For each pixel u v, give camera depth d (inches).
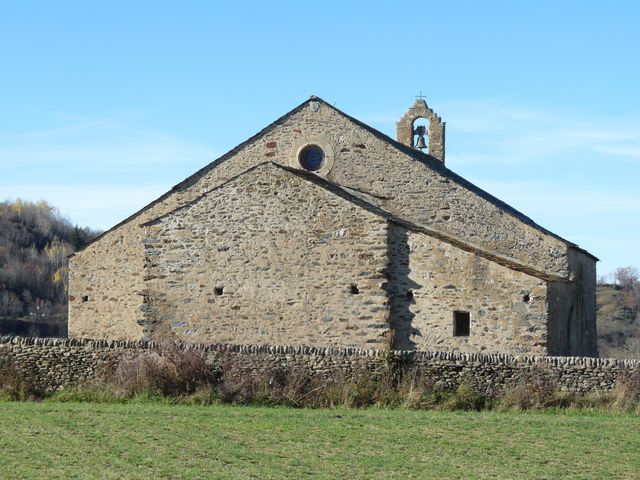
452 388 931.3
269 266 1154.0
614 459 690.8
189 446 697.0
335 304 1127.6
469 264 1094.4
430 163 1403.8
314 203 1147.3
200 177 1354.6
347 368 943.7
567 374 919.7
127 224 1362.0
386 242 1117.1
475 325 1086.4
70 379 970.1
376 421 809.5
